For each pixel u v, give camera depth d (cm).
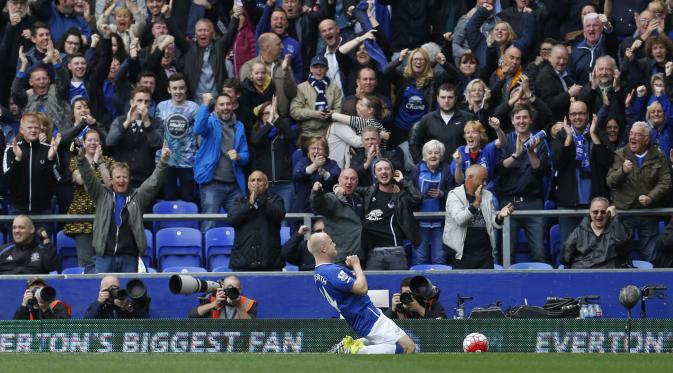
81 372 3481
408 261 5816
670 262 5638
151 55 6366
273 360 3856
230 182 6012
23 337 4725
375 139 5772
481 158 5816
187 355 4109
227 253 5878
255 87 6222
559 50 6328
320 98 6275
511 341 4741
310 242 4334
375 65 6519
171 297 5372
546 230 5919
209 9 7156
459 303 5188
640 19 6625
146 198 5478
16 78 6262
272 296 5372
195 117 5997
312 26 6750
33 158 5700
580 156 5828
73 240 5878
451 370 3534
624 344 4744
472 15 6769
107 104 6475
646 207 5788
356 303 4266
